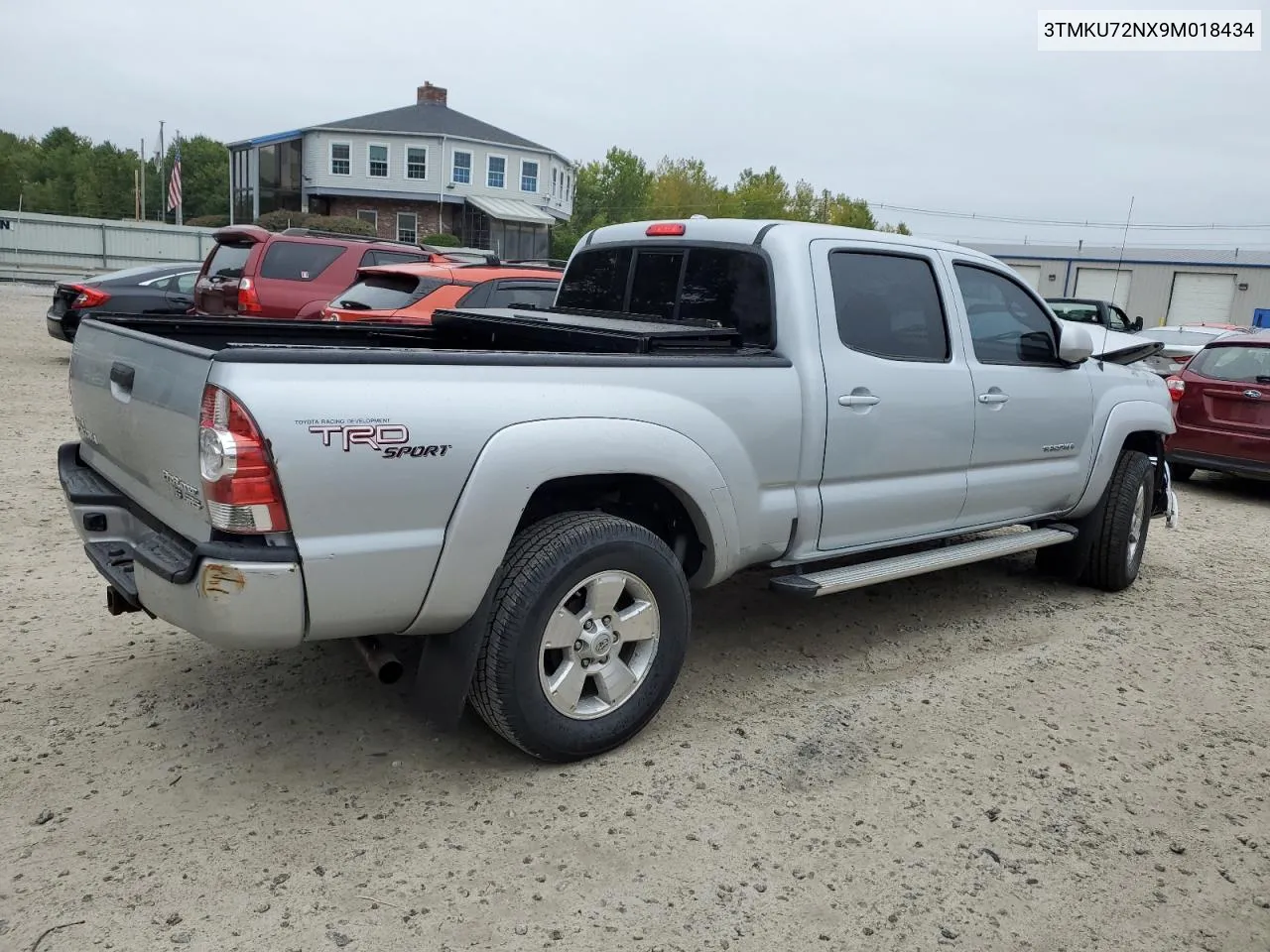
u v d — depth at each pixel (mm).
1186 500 9336
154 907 2674
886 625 5172
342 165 46125
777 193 77812
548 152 49406
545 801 3287
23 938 2531
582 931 2670
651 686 3633
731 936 2686
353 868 2889
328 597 2889
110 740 3553
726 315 4258
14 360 13859
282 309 10453
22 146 115938
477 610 3229
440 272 8258
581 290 5051
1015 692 4375
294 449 2754
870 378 4238
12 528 5973
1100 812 3402
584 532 3348
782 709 4082
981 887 2957
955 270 4777
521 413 3186
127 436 3340
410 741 3652
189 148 89688
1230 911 2904
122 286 13117
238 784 3305
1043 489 5258
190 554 2980
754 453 3846
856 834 3188
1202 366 9656
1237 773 3730
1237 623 5512
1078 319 16250
